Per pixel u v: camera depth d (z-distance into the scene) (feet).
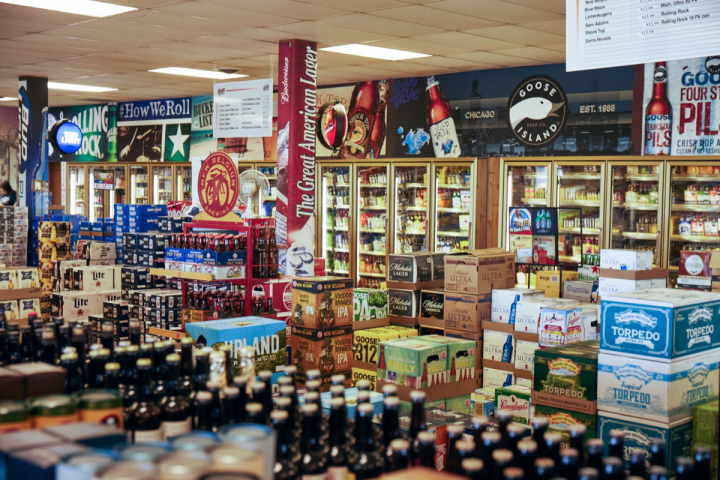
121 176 47.11
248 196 21.09
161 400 7.66
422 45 25.89
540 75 29.04
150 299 19.36
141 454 4.45
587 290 20.54
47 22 23.53
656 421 9.41
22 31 25.00
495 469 6.11
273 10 21.17
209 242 17.44
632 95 26.50
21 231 30.12
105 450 4.58
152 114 44.93
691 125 25.13
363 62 29.60
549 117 28.81
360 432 7.23
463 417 11.27
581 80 27.86
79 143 34.14
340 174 35.70
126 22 23.31
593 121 27.58
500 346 19.40
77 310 23.13
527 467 6.28
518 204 30.07
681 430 9.53
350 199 34.65
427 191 32.09
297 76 25.54
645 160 25.76
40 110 35.55
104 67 32.63
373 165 34.09
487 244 30.78
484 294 19.99
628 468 9.59
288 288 18.51
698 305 9.70
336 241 35.78
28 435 4.97
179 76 35.01
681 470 6.31
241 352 8.93
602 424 10.07
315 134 26.27
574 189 28.19
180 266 17.97
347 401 10.00
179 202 25.77
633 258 15.16
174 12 21.75
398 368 14.43
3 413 5.34
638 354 9.62
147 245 22.22
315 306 16.47
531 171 29.81
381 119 34.14
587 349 10.87
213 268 16.99
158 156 44.80
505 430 7.25
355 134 35.01
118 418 5.93
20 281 19.08
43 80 35.55
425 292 21.57
